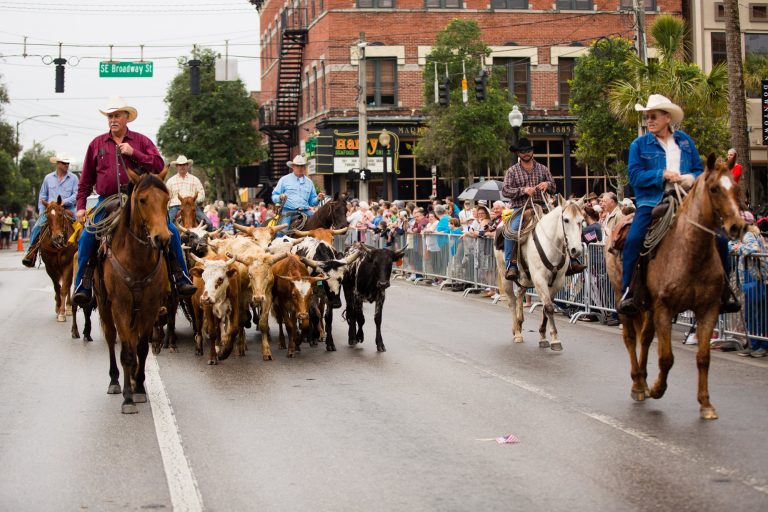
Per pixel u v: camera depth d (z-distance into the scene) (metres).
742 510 6.68
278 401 10.76
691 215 9.36
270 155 59.22
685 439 8.73
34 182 95.56
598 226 18.27
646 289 10.13
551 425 9.38
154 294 10.50
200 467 8.03
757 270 13.48
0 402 10.85
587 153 38.19
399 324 17.70
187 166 19.16
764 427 9.18
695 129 31.34
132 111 11.51
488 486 7.38
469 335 16.16
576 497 7.05
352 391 11.30
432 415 9.91
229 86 58.12
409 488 7.36
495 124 40.84
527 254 14.73
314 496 7.20
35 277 31.22
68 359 14.00
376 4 47.34
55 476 7.84
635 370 10.59
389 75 47.69
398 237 28.95
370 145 46.88
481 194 28.47
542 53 47.97
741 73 20.55
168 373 12.73
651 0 47.47
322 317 15.78
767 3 43.69
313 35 50.91
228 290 13.55
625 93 26.23
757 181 42.84
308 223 18.62
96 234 10.80
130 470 7.99
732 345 14.27
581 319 18.31
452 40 42.19
